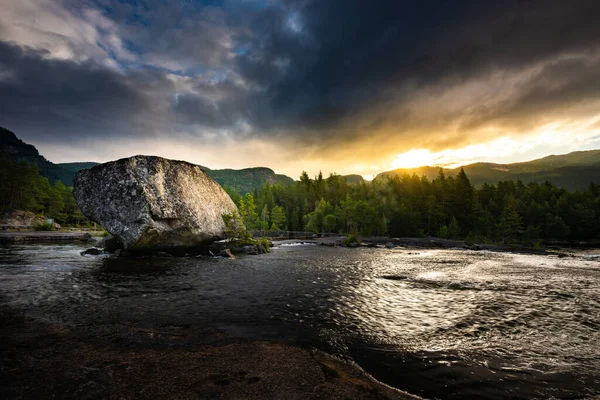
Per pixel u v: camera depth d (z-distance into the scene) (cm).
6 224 7925
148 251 3394
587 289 1933
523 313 1370
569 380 779
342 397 649
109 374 729
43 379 696
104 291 1661
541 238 9119
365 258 3762
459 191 10819
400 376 780
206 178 4353
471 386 741
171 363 802
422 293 1753
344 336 1057
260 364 809
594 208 9775
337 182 16025
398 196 13875
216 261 3112
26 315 1202
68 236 6078
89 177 3288
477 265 3231
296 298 1591
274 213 11750
